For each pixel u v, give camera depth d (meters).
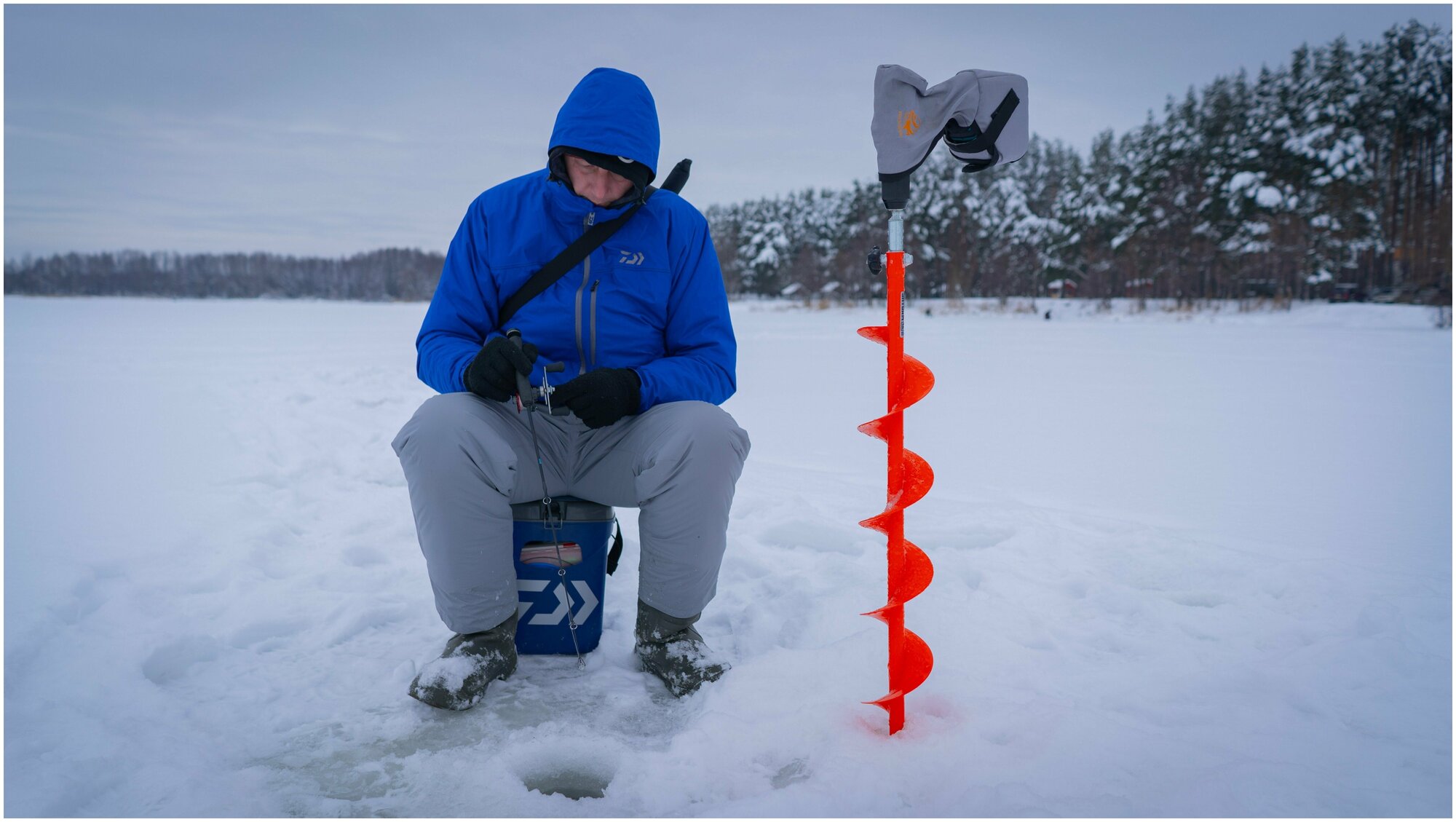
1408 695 1.83
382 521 3.30
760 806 1.42
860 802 1.43
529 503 2.05
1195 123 40.53
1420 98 37.69
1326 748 1.62
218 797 1.46
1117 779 1.50
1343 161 33.78
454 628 1.88
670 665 1.94
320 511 3.48
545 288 2.03
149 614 2.33
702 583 1.92
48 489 3.85
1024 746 1.60
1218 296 36.75
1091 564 2.79
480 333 2.08
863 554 2.95
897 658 1.65
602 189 1.97
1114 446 5.36
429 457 1.75
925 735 1.64
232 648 2.16
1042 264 47.66
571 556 2.08
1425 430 5.97
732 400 7.71
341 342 15.45
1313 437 5.68
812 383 9.16
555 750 1.67
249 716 1.80
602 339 2.03
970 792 1.43
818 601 2.45
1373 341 16.33
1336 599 2.39
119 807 1.42
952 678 1.92
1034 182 57.00
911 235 50.06
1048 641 2.19
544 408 1.92
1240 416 6.66
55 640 2.10
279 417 6.06
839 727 1.68
